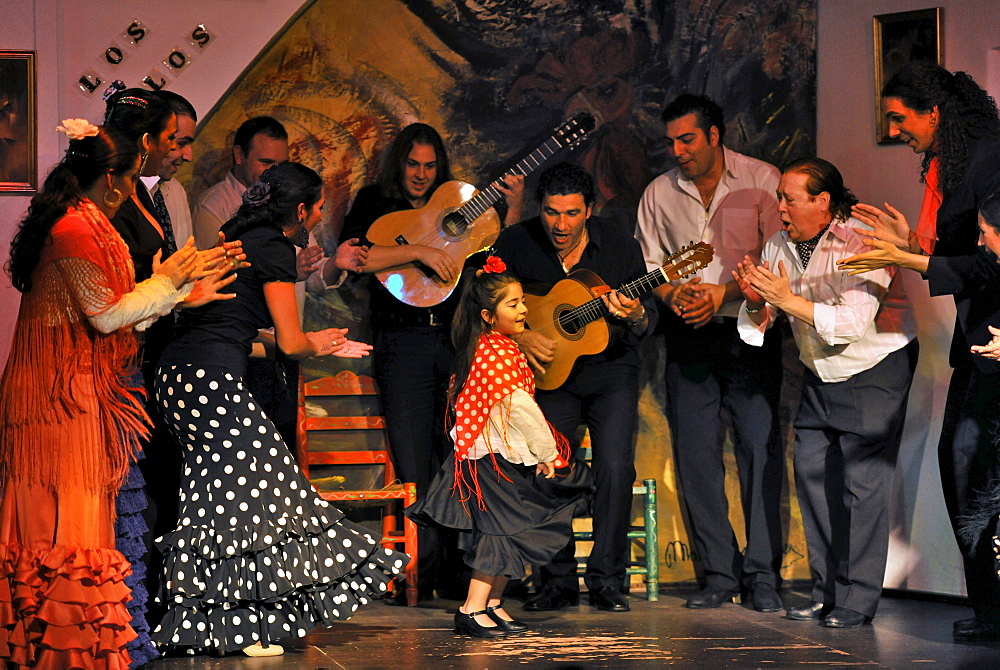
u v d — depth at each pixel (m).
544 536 10.45
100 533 8.41
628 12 13.19
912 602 12.00
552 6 13.11
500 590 10.89
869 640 10.17
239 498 9.34
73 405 8.20
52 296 8.20
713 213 12.38
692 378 12.16
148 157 9.03
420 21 12.96
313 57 12.79
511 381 10.39
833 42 12.87
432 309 12.31
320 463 12.53
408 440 12.31
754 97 13.25
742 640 10.20
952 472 10.45
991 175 9.92
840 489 11.41
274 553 9.34
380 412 12.88
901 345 10.99
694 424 12.13
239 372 9.52
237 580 9.30
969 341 10.12
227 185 12.31
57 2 11.82
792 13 13.20
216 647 9.34
